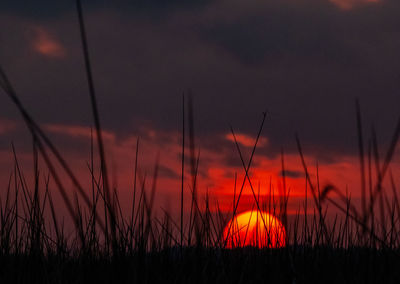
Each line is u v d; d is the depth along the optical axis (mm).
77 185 2480
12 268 4781
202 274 4699
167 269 4738
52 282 4617
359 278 4547
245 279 5129
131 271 3951
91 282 4027
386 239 4824
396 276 4465
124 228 4531
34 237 4812
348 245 5215
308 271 4879
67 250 5297
